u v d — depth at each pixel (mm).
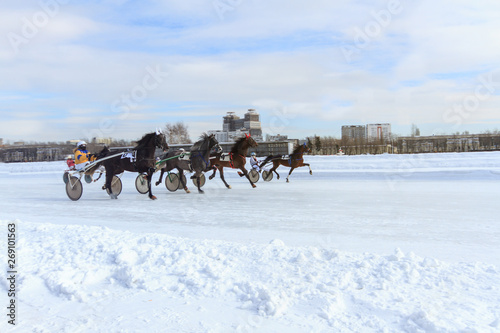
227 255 5570
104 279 5074
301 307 4004
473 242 6629
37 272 5223
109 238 6652
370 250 6215
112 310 4160
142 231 8156
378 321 3648
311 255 5453
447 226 7941
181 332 3625
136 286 4766
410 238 7000
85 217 10195
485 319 3551
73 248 6125
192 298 4355
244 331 3590
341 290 4328
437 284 4355
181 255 5512
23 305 4375
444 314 3658
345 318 3764
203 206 11508
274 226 8344
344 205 10938
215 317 3891
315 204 11273
